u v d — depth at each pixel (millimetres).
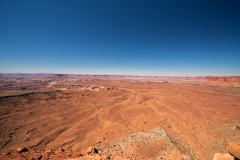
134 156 20359
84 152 20047
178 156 21016
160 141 25516
